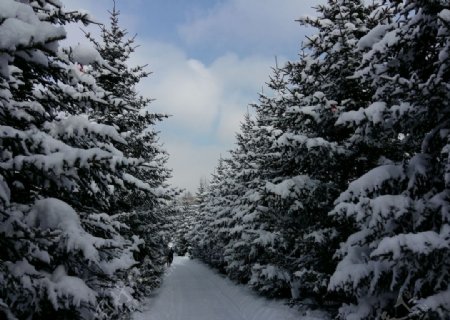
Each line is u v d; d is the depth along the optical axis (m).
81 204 6.10
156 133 13.30
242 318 13.08
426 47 6.44
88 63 5.29
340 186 9.41
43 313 4.92
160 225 18.94
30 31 3.19
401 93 5.75
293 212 10.38
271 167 12.70
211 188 36.34
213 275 29.69
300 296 12.28
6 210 4.26
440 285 5.52
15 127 4.98
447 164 5.46
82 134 5.20
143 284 16.52
